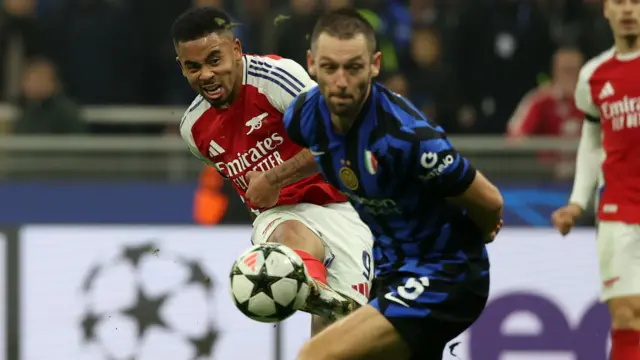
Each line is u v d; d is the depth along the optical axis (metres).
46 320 29.14
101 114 34.81
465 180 15.52
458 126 34.25
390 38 34.25
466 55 35.44
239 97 18.72
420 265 16.48
